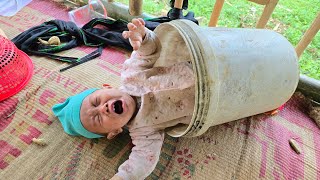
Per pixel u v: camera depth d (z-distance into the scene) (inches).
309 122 48.5
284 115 49.3
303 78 52.3
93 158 41.1
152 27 57.3
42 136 43.1
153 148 37.9
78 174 39.4
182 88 38.2
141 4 61.1
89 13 67.9
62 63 54.7
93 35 59.2
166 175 39.5
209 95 29.5
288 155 42.6
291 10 69.6
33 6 68.6
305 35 47.9
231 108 36.1
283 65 37.9
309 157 42.6
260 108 40.8
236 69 33.7
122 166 36.7
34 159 40.4
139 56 41.7
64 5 70.1
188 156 41.7
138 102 40.2
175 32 38.5
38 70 52.5
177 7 55.2
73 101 40.4
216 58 32.4
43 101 47.7
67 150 41.8
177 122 38.7
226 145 43.3
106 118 36.4
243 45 35.2
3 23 62.4
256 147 43.3
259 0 47.4
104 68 54.5
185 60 40.1
